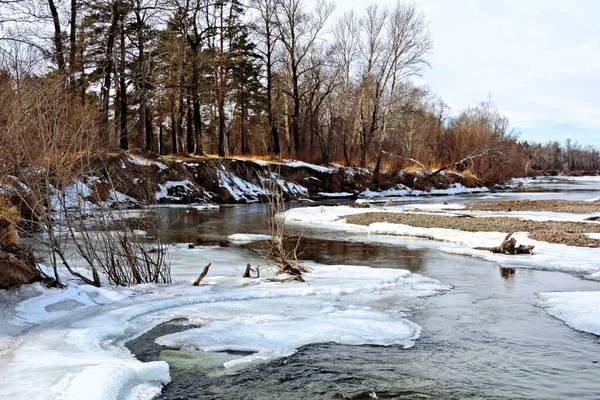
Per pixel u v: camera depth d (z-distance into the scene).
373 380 5.87
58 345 6.34
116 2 28.52
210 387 5.64
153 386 5.55
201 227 22.11
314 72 48.12
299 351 6.81
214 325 7.86
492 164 60.22
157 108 44.34
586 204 31.06
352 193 46.00
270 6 43.47
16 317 7.25
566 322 8.27
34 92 10.05
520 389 5.62
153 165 32.28
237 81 46.59
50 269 9.34
